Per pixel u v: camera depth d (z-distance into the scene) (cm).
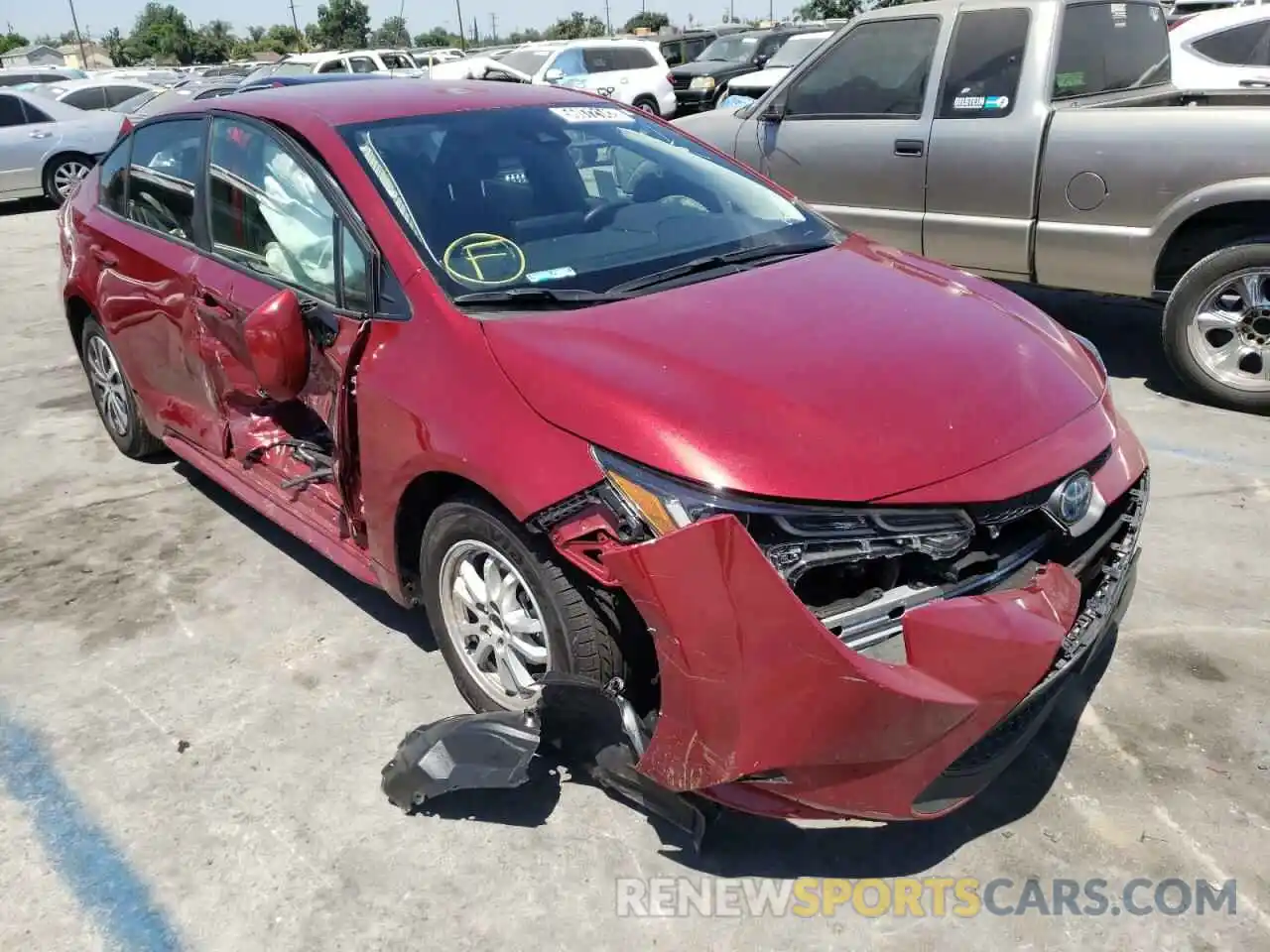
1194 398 517
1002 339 276
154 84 1903
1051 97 529
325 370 308
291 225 329
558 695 240
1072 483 244
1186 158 480
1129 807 261
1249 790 264
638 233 329
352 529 312
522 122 355
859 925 231
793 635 206
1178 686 303
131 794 279
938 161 566
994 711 222
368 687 319
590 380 243
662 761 223
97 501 461
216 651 342
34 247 1140
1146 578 359
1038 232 537
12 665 339
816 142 621
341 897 244
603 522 227
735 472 220
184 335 386
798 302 285
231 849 259
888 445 229
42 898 248
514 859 253
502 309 280
